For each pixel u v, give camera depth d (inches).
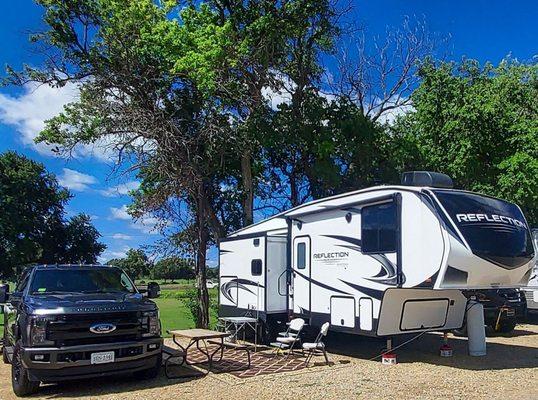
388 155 745.6
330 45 756.0
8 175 1733.5
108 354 288.0
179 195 645.3
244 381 312.5
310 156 764.6
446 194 336.5
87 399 276.4
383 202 357.7
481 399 266.1
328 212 404.2
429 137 699.4
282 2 682.2
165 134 619.2
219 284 528.7
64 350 277.6
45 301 298.8
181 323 696.4
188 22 657.0
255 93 687.7
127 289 354.3
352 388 292.0
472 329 401.7
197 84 620.1
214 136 661.3
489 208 347.9
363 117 737.6
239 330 469.1
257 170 789.9
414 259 333.7
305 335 443.2
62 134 682.2
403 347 443.5
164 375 332.2
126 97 653.3
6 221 1658.5
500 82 701.3
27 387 285.3
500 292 511.5
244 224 735.7
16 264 1680.6
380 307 351.3
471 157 656.4
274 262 451.8
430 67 708.0
